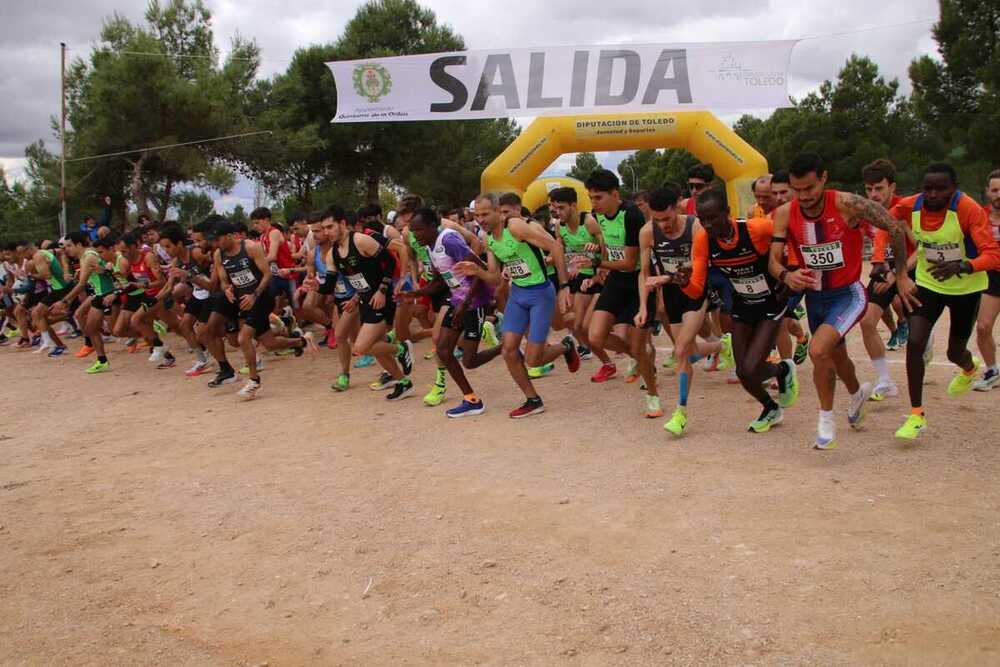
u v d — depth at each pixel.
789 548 3.51
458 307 6.18
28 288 12.28
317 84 27.45
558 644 2.90
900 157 30.89
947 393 6.13
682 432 5.47
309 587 3.51
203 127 24.20
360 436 6.03
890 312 8.01
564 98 11.33
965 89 24.80
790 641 2.79
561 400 6.80
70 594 3.57
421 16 28.97
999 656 2.61
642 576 3.36
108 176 25.98
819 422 4.97
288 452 5.70
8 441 6.52
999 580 3.10
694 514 3.99
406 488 4.73
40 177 28.22
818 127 31.09
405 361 7.38
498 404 6.81
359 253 6.91
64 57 23.11
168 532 4.27
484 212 5.99
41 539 4.25
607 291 6.05
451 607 3.24
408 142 28.89
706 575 3.32
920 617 2.87
